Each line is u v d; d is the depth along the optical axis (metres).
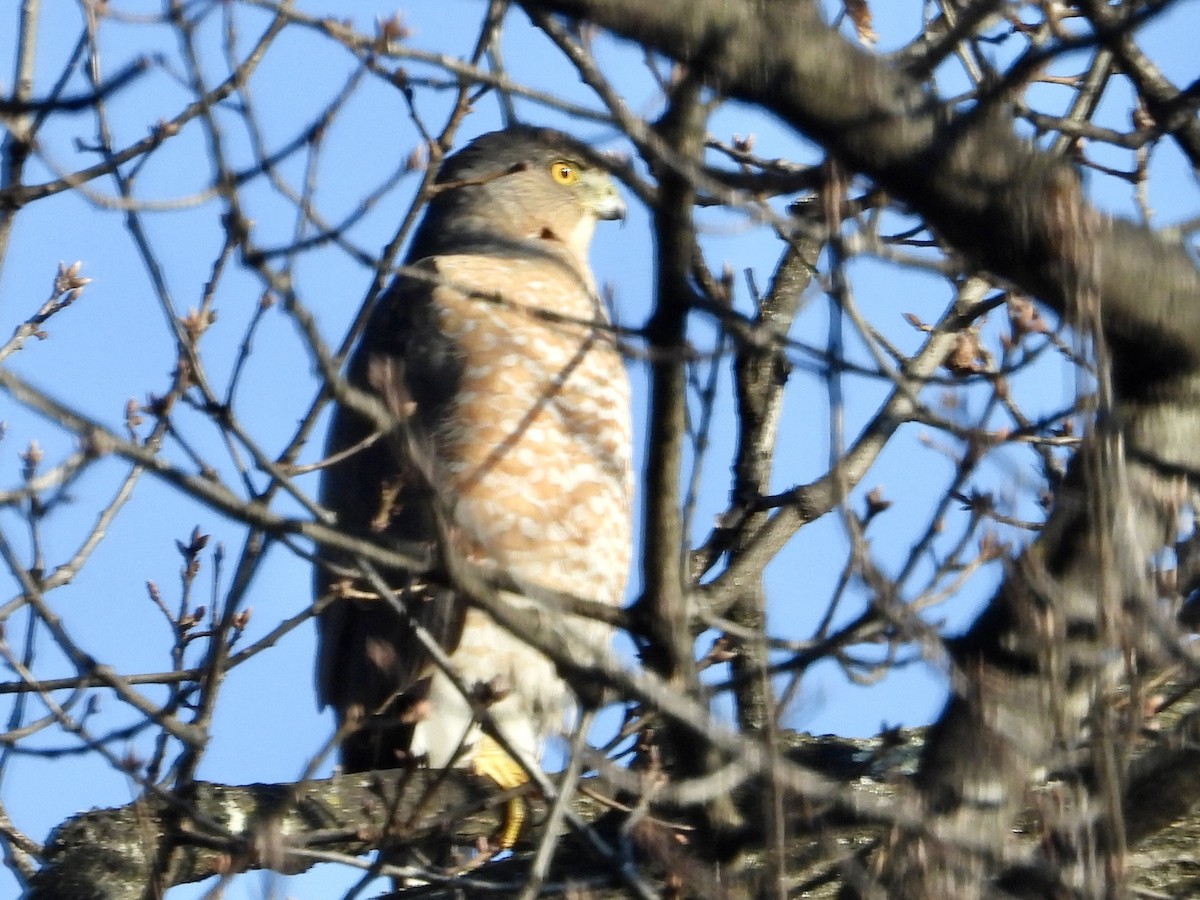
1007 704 6.82
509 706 11.43
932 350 10.49
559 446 12.16
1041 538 6.98
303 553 6.72
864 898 6.86
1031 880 6.86
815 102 6.36
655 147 6.55
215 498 6.41
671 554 7.29
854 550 6.66
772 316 10.91
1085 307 6.32
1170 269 6.72
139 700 8.27
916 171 6.47
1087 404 6.33
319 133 7.27
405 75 7.74
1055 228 6.45
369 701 11.41
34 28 8.12
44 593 9.23
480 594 6.94
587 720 7.54
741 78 6.32
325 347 6.59
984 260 6.66
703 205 8.19
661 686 6.96
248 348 7.70
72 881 9.02
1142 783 7.00
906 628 6.66
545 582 12.05
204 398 7.27
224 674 8.59
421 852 9.36
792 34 6.29
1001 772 6.87
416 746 11.27
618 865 7.52
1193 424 6.91
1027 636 6.80
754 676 7.46
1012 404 8.95
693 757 7.57
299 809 9.40
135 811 8.80
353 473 12.41
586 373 12.29
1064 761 6.50
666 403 7.12
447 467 11.76
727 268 8.85
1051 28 7.67
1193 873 8.87
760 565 10.73
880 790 9.52
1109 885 6.05
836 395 6.64
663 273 6.86
